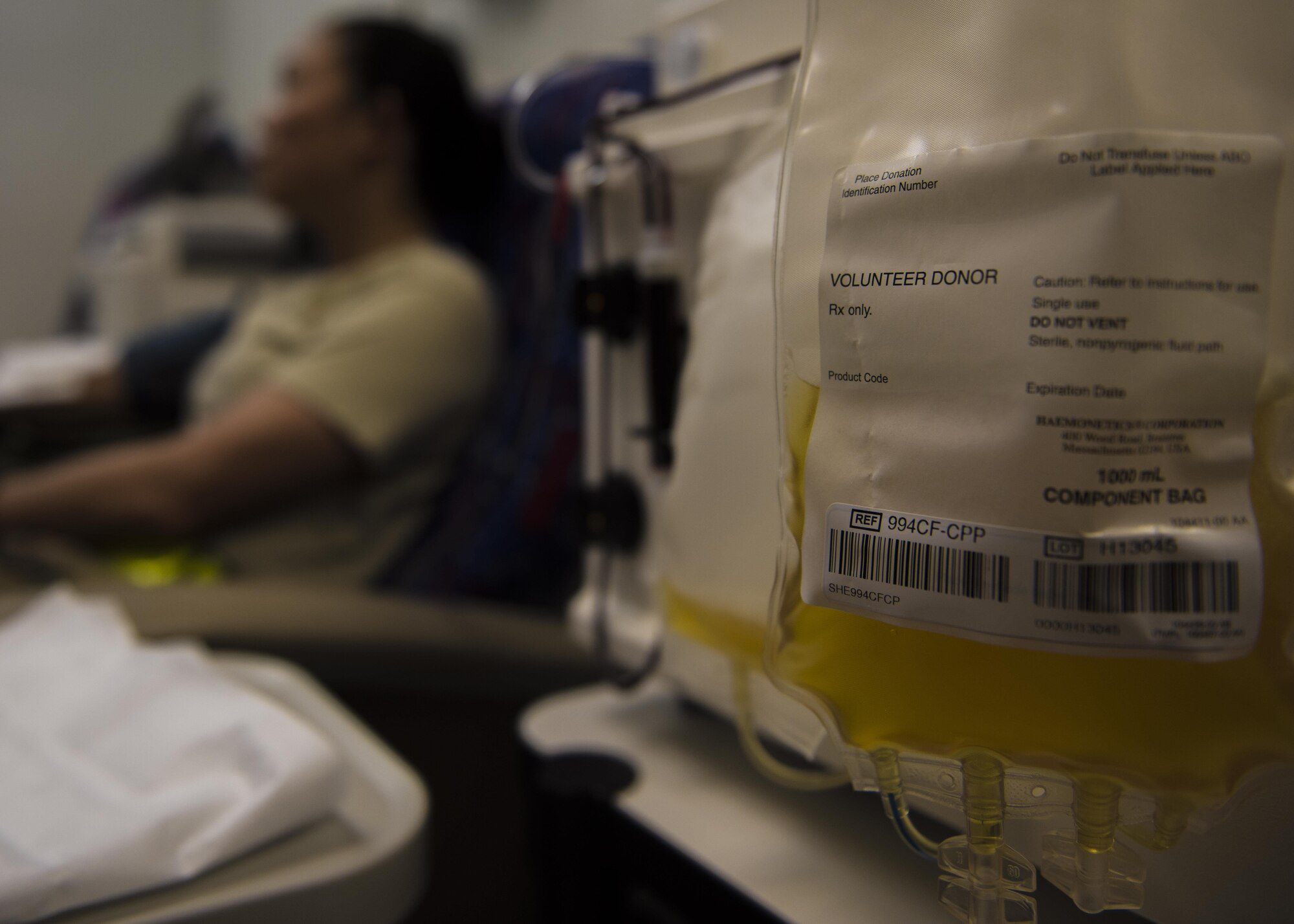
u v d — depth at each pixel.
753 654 0.37
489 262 1.33
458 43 1.85
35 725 0.44
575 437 0.93
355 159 1.35
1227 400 0.22
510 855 0.69
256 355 1.38
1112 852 0.29
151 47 3.30
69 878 0.32
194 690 0.46
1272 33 0.23
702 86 0.43
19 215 3.16
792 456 0.29
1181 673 0.23
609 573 0.54
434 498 1.24
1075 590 0.22
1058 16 0.24
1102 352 0.22
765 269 0.35
